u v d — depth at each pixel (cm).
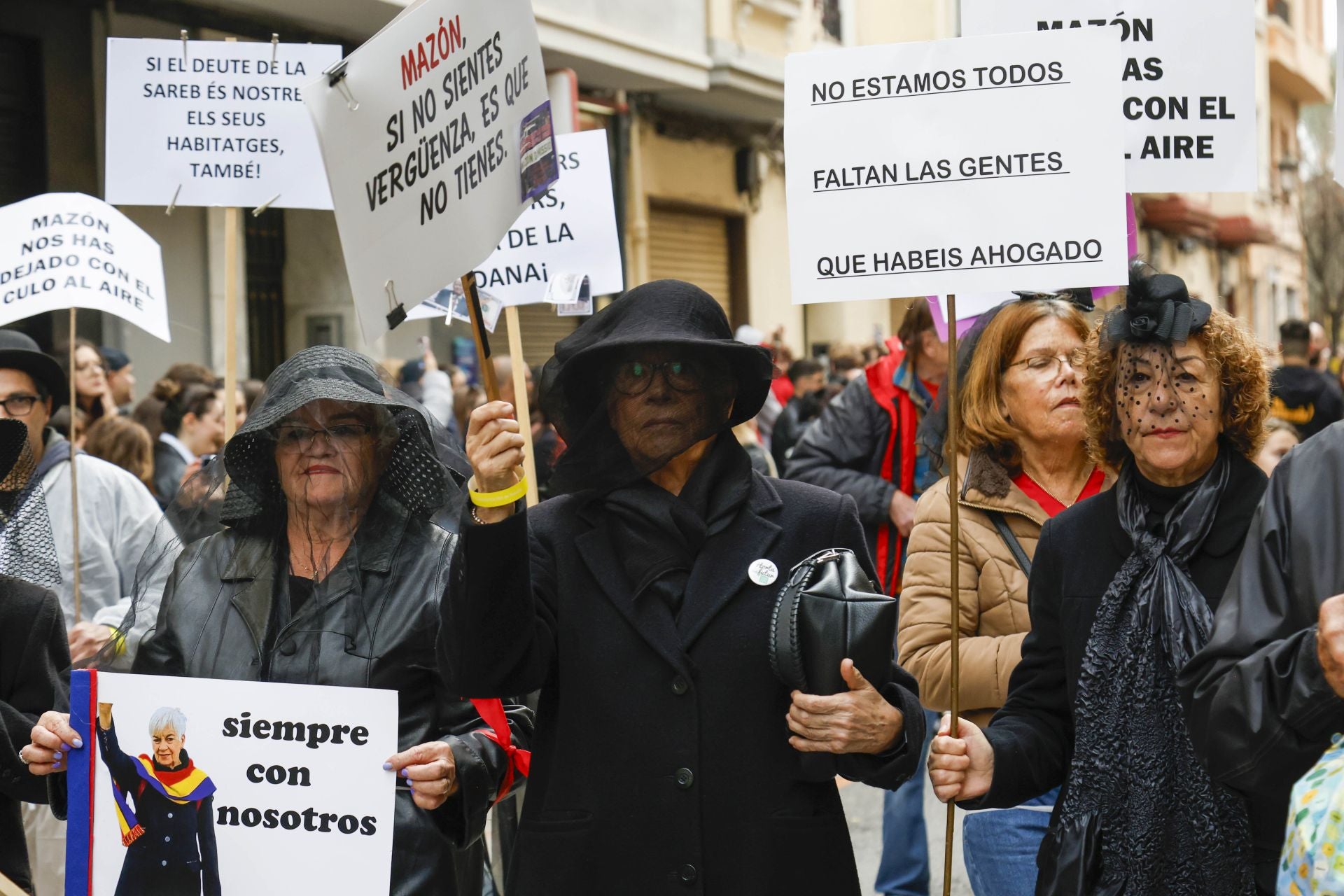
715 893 271
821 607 262
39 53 999
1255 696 233
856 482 543
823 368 1289
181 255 1089
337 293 1234
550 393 287
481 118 268
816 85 303
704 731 275
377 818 283
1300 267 4400
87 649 429
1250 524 261
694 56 1533
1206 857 265
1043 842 284
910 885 511
